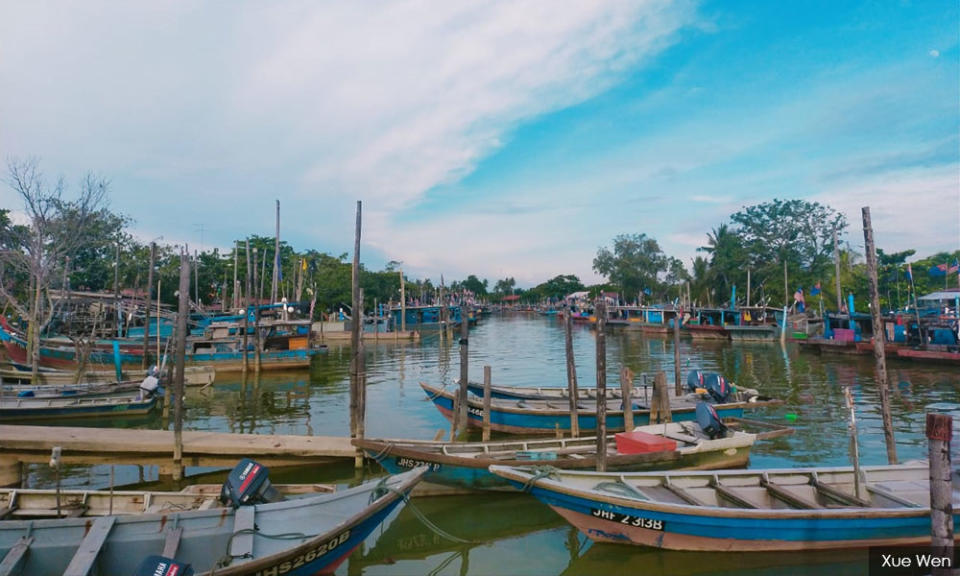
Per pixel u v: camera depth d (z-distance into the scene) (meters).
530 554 9.82
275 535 8.12
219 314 43.03
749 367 34.59
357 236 15.10
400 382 29.91
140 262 49.59
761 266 70.81
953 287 57.16
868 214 12.54
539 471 10.25
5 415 18.48
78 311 39.22
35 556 7.50
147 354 27.92
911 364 33.72
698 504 9.52
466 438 17.31
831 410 21.34
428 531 10.70
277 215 37.94
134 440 14.14
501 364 38.81
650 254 95.50
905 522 8.82
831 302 62.47
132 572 7.76
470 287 181.00
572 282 158.50
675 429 14.41
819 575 8.92
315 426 19.38
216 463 13.87
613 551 9.73
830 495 10.06
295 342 34.47
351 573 9.20
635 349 48.78
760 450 15.94
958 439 14.59
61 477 13.51
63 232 27.05
